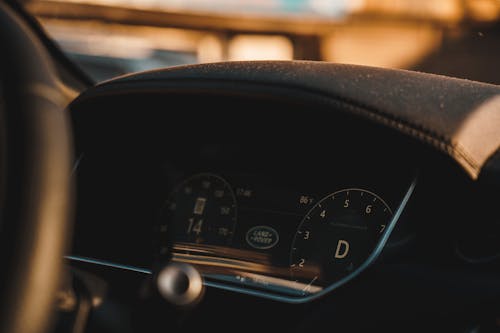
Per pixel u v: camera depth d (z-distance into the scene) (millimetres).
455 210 1302
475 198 1283
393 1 14656
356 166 1471
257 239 1539
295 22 15016
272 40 15008
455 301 1252
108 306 1093
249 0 14812
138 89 1557
